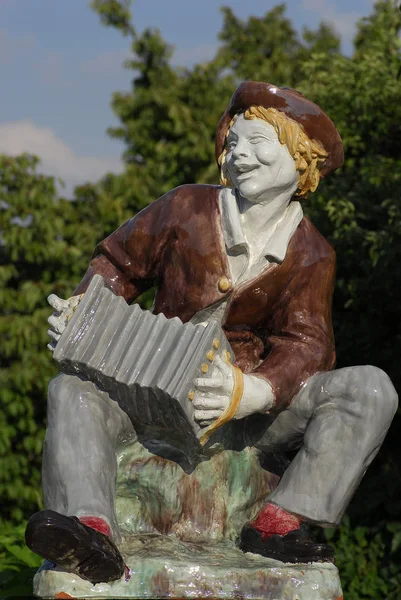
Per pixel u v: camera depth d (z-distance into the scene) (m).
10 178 12.40
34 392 11.50
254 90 4.57
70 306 4.51
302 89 9.84
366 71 9.66
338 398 4.44
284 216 4.66
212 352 4.29
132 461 4.60
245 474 4.70
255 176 4.52
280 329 4.64
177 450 4.62
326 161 4.68
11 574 6.46
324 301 4.66
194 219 4.65
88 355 4.36
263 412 4.43
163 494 4.58
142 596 4.21
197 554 4.40
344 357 9.05
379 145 9.73
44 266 12.45
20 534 7.10
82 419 4.36
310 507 4.41
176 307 4.62
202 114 13.11
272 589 4.29
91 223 12.61
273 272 4.59
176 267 4.64
